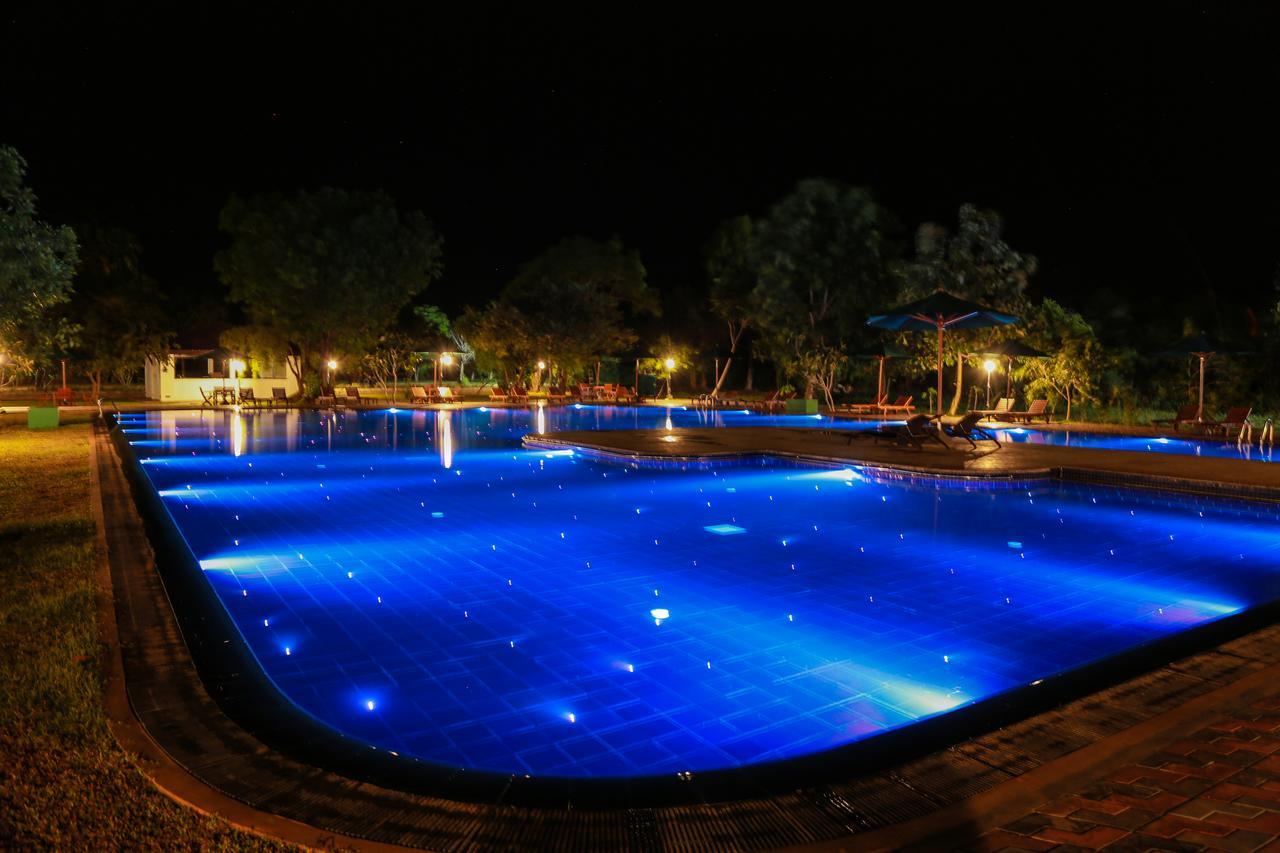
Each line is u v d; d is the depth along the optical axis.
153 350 31.41
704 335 40.19
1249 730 2.86
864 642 4.46
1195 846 2.19
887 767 2.67
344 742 2.89
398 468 12.17
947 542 7.07
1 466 10.73
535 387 37.28
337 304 29.38
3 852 2.14
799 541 7.09
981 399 26.20
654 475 11.31
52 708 3.04
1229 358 20.56
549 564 6.24
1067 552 6.68
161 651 3.67
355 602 5.20
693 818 2.36
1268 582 5.76
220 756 2.69
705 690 3.77
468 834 2.27
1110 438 17.47
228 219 28.89
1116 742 2.78
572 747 3.18
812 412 25.12
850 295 28.77
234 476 11.27
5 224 12.05
